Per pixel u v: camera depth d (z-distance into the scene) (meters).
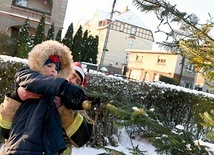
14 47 18.78
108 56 47.94
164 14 1.96
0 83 4.64
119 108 2.06
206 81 1.83
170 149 1.91
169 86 6.33
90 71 5.34
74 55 21.91
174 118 6.28
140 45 50.16
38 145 1.39
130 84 5.58
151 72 35.25
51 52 1.61
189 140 1.96
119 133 5.39
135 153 2.06
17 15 23.47
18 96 1.50
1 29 23.12
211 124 1.68
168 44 2.13
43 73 1.58
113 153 2.09
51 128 1.46
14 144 1.41
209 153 1.86
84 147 4.84
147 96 5.93
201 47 1.84
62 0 24.89
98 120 5.05
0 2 23.05
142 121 1.96
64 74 1.73
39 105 1.46
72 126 1.68
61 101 1.54
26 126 1.43
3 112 1.53
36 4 24.89
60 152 1.50
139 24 50.00
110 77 5.34
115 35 48.44
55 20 24.69
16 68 4.70
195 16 1.95
